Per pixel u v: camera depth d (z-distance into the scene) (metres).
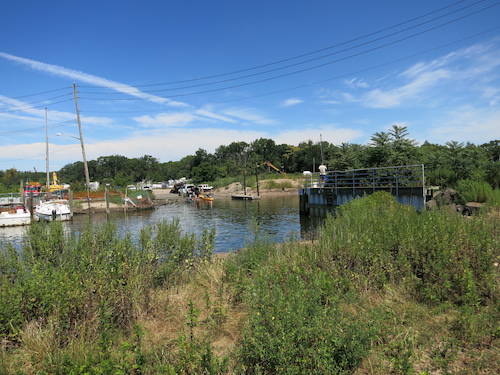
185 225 27.22
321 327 3.62
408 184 22.00
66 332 4.30
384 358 3.68
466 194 18.03
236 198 61.59
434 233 6.30
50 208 32.94
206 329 4.70
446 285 5.11
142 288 5.48
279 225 25.48
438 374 3.51
